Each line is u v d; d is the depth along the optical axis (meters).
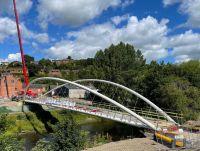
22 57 103.69
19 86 105.94
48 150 30.39
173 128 47.38
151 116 64.56
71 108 64.62
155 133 44.31
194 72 70.19
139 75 82.50
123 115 57.34
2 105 77.69
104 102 84.56
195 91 63.16
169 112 57.81
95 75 95.19
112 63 95.31
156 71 71.25
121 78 83.38
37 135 61.03
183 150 36.31
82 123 73.00
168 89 61.62
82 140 31.70
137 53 105.12
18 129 63.47
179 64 76.25
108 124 71.12
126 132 55.34
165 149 37.56
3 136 27.69
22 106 77.94
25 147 49.19
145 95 71.38
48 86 123.62
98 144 43.97
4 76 99.44
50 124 70.06
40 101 76.06
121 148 39.06
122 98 81.25
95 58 102.38
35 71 171.12
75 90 113.19
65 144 30.41
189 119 59.12
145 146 39.91
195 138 41.19
